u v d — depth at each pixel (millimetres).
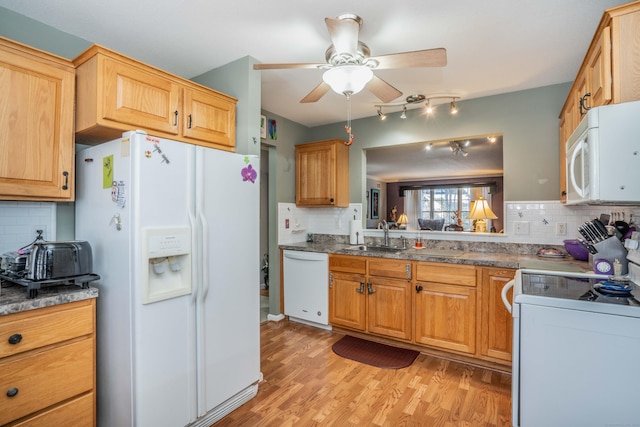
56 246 1451
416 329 2697
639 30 1296
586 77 1767
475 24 1845
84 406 1458
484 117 2973
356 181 3699
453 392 2145
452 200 8664
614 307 1186
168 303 1578
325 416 1889
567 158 1874
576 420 1231
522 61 2291
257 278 2090
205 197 1749
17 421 1262
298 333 3193
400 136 3416
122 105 1687
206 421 1772
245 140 2273
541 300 1288
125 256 1495
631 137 1239
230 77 2357
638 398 1151
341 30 1515
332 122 3842
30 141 1538
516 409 1326
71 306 1420
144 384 1476
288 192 3725
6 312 1222
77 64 1699
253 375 2057
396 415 1899
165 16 1786
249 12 1746
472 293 2463
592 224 1880
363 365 2523
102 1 1651
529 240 2770
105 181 1621
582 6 1679
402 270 2756
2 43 1453
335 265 3137
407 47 2100
